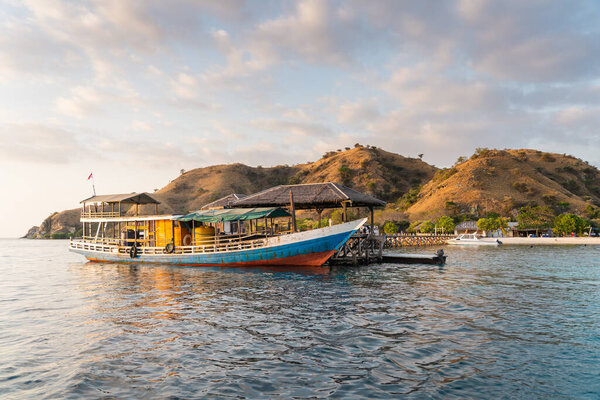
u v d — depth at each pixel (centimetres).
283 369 968
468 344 1155
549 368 962
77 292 2234
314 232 3130
